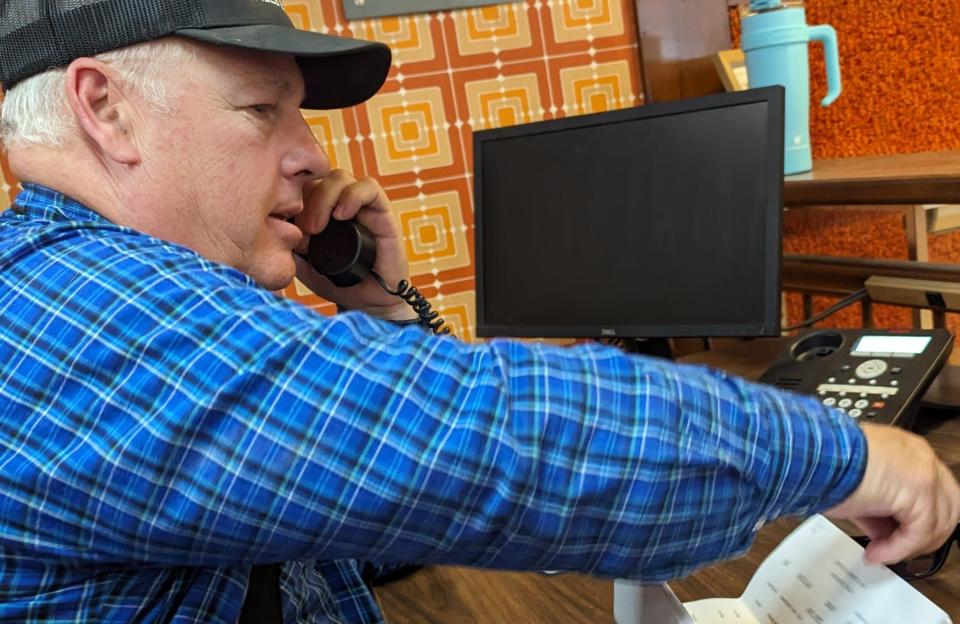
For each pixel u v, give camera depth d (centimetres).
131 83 55
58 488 44
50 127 56
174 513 43
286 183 64
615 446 45
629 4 146
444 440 43
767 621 59
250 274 65
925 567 65
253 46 55
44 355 45
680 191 101
